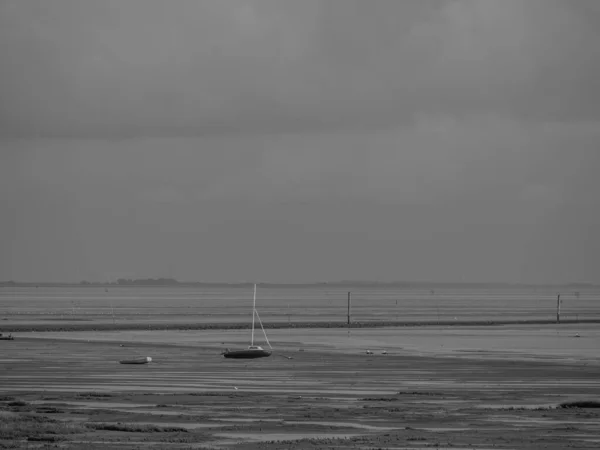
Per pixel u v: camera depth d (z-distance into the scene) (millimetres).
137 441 64438
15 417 73625
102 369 124375
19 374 116875
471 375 118125
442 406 86375
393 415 79562
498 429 72312
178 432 68812
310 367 128750
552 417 79000
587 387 104625
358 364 133375
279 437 67688
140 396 92562
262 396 93750
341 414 79938
